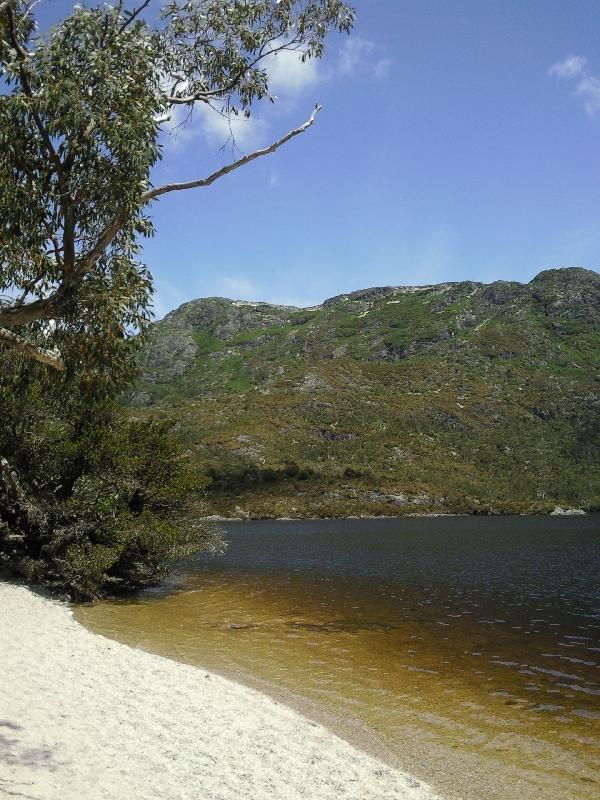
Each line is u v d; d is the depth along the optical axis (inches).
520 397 6569.9
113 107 279.3
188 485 1110.4
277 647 649.6
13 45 281.4
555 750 368.8
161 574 1057.5
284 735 369.1
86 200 282.7
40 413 968.3
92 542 967.6
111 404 990.4
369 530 3026.6
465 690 499.8
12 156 270.1
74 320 290.5
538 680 534.0
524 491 4840.1
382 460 5226.4
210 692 454.3
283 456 5201.8
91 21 282.0
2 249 281.0
